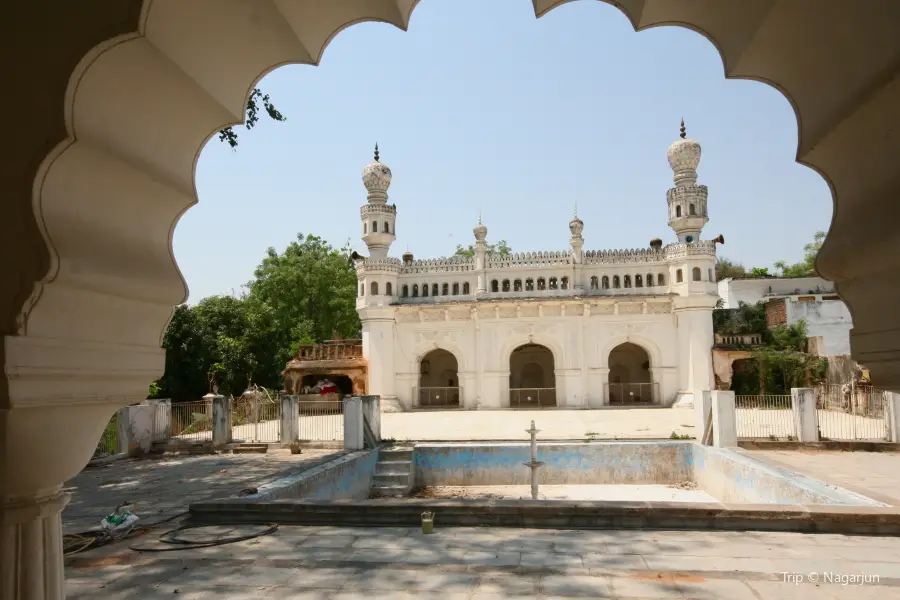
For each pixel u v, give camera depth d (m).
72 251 2.24
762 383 22.22
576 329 22.77
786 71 2.78
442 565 5.12
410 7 3.25
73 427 2.46
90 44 2.11
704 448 11.67
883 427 14.52
